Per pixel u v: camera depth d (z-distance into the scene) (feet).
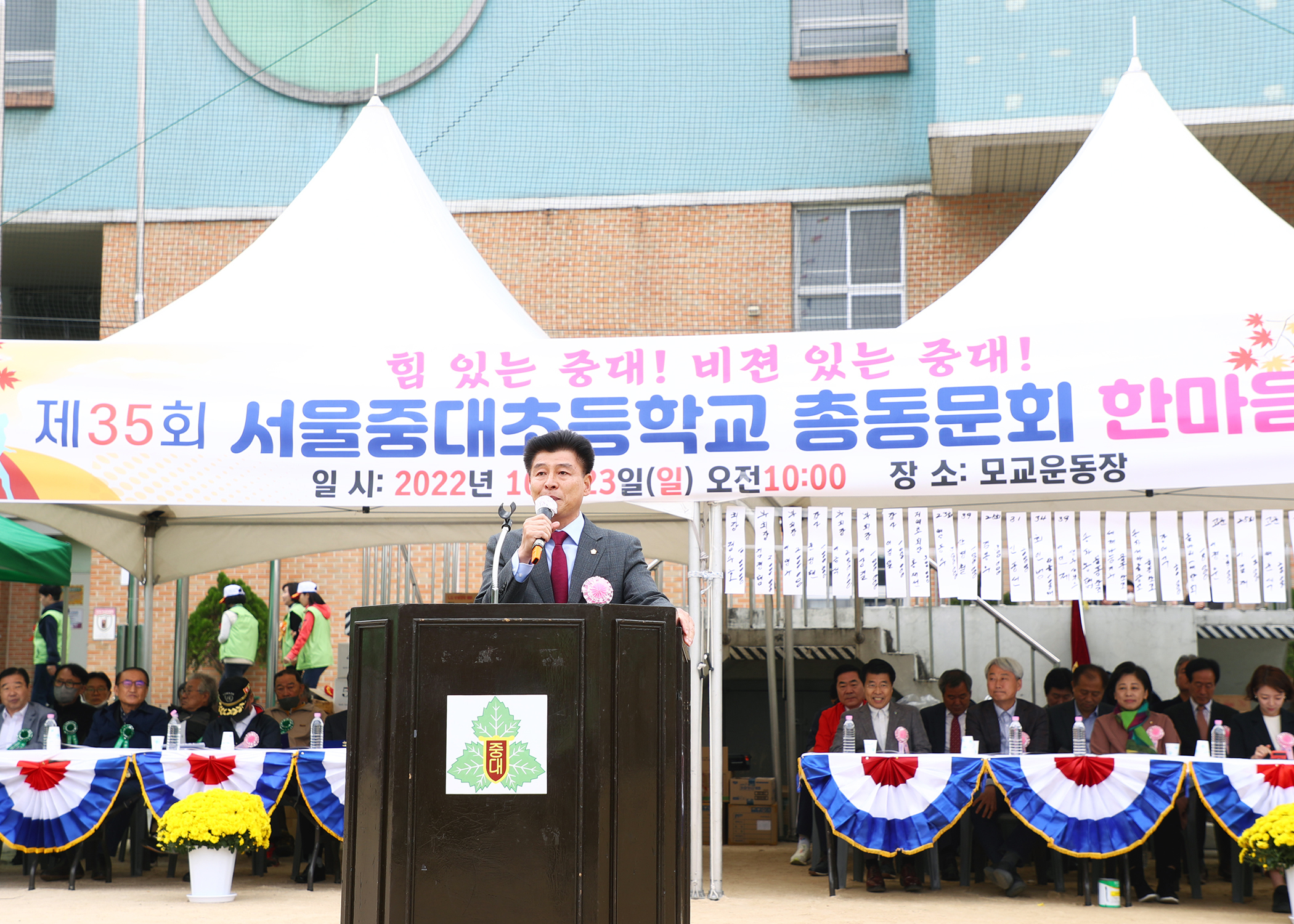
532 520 11.12
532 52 50.14
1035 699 36.45
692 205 48.88
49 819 23.43
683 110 49.52
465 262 27.86
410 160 29.43
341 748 24.72
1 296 53.57
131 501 22.00
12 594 52.90
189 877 25.36
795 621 38.09
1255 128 41.78
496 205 49.39
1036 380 21.44
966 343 21.83
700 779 22.82
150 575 31.35
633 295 48.70
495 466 22.13
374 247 26.89
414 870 9.93
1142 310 23.26
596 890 10.00
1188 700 26.68
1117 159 26.11
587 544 12.32
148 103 50.75
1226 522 21.70
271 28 50.88
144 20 48.83
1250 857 20.94
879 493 21.61
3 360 22.34
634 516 30.78
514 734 10.14
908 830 22.58
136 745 27.32
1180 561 21.84
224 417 22.30
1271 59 41.65
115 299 49.73
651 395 22.26
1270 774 21.61
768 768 36.40
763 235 48.52
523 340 22.68
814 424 21.90
